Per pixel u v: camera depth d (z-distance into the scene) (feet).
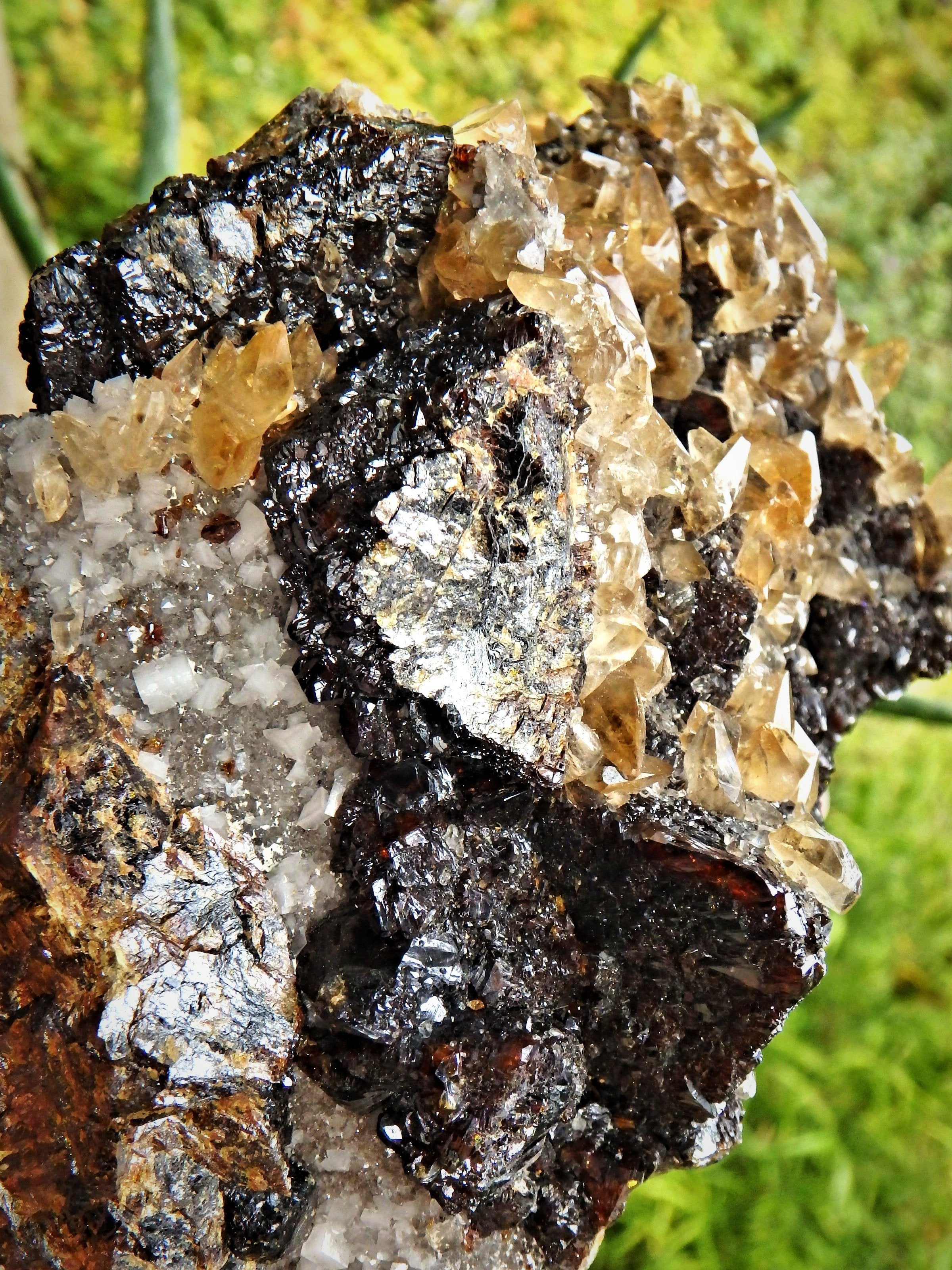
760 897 0.42
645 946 0.45
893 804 1.10
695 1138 0.48
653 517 0.48
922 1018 0.99
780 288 0.56
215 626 0.43
